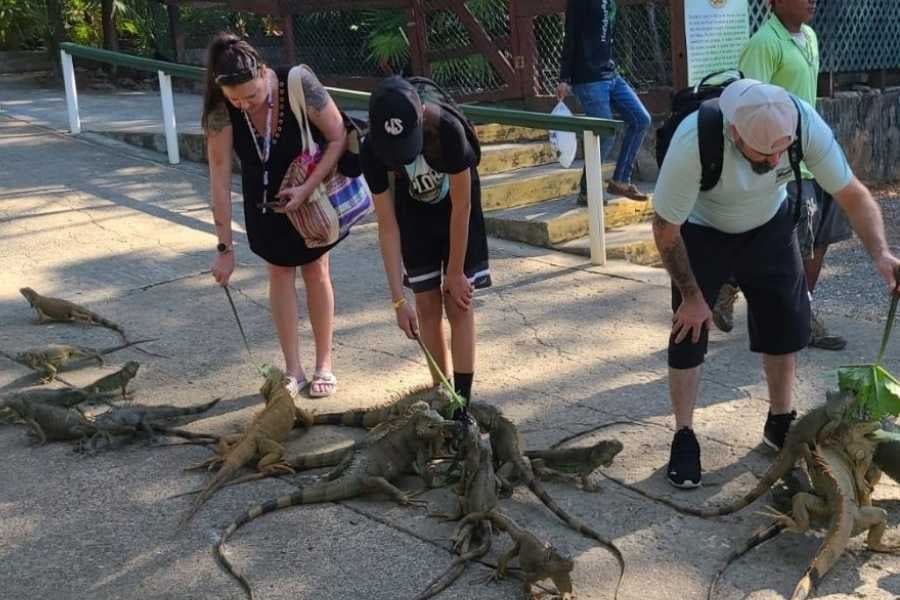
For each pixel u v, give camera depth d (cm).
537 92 1102
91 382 562
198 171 1050
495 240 840
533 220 826
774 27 551
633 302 675
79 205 913
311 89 488
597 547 386
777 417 448
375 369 571
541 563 342
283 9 1340
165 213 900
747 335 607
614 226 868
